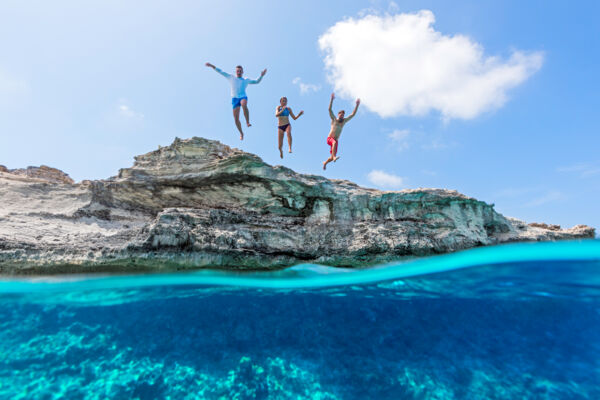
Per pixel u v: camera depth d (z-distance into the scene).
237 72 8.25
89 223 11.45
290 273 10.79
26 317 7.45
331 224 12.00
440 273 10.81
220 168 12.46
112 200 12.63
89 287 9.02
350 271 11.02
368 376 5.98
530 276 10.05
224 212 11.31
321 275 10.92
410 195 12.45
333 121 9.69
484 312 8.46
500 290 9.67
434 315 8.44
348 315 8.44
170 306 8.73
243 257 10.12
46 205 11.61
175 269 9.62
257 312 8.56
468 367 6.24
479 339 7.25
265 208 12.48
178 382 5.73
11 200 11.25
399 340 7.27
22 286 8.59
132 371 5.98
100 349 6.60
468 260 11.16
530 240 12.93
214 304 8.98
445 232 11.73
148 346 6.82
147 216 12.76
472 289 9.88
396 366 6.30
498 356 6.64
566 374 6.04
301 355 6.67
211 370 6.09
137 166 13.55
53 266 8.78
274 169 12.57
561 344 7.01
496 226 13.20
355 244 11.16
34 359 6.11
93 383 5.59
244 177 12.41
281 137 8.89
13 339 6.61
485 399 5.38
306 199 12.55
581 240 12.95
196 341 7.10
